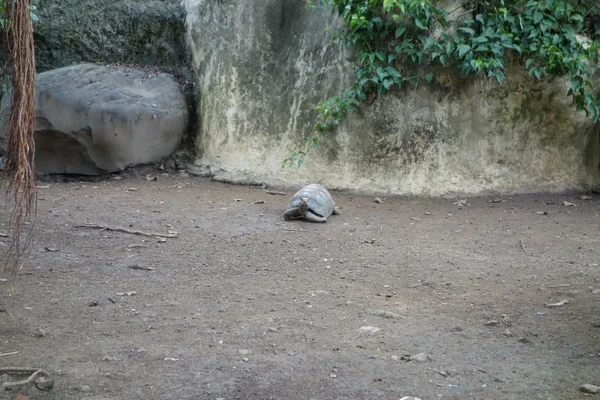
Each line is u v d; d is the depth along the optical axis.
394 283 5.85
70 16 10.73
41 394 3.73
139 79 10.19
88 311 5.02
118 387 3.83
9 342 4.42
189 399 3.72
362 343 4.49
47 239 6.82
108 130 9.55
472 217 8.22
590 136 9.60
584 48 8.95
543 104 9.22
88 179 9.76
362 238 7.28
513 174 9.39
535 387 3.90
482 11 9.03
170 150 10.22
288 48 9.86
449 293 5.59
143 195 8.91
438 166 9.30
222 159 10.05
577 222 8.03
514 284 5.81
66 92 9.54
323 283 5.82
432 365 4.18
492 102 9.20
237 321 4.86
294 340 4.52
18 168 3.82
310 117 9.64
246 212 8.23
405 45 8.94
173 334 4.60
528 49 8.91
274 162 9.78
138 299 5.31
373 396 3.78
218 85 10.20
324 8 9.62
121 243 6.83
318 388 3.86
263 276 5.99
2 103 9.41
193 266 6.23
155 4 10.77
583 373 4.07
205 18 10.41
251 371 4.04
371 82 9.22
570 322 4.88
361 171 9.46
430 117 9.24
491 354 4.35
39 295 5.32
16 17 3.71
